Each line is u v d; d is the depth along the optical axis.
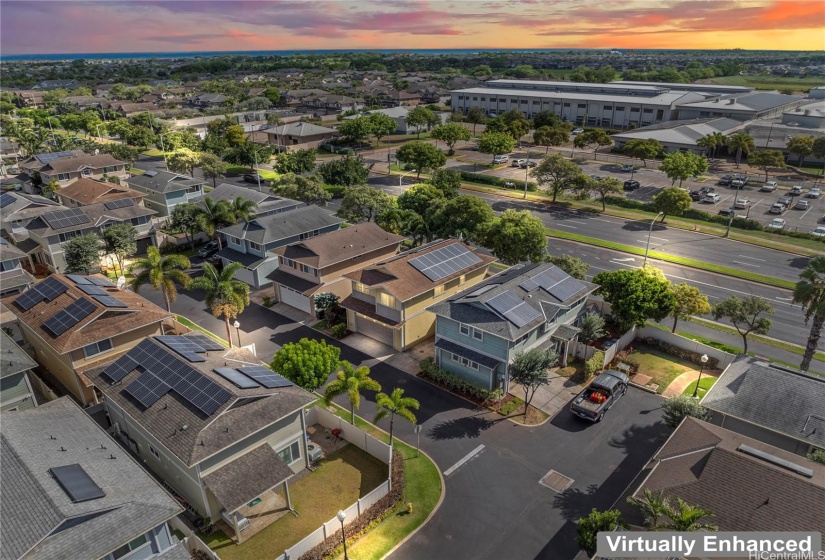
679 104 153.12
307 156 105.44
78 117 151.50
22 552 21.38
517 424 38.53
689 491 26.81
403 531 29.77
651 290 45.88
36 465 25.61
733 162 122.06
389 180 109.19
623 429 37.88
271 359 46.88
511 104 182.00
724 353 44.81
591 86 187.12
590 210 89.38
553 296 44.84
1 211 70.31
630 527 26.52
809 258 68.44
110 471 26.94
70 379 40.44
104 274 63.41
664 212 82.56
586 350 45.88
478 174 110.44
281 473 29.62
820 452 29.73
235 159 118.06
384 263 49.44
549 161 90.44
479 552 28.44
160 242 71.56
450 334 43.28
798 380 33.81
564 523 30.14
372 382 35.81
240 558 28.00
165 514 24.75
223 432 29.02
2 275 52.78
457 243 56.22
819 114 130.12
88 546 22.42
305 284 54.72
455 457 35.38
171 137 128.50
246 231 62.25
